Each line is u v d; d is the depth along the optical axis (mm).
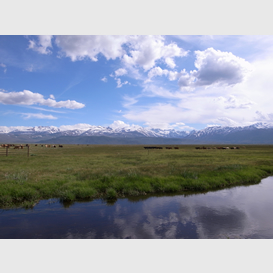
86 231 9062
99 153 59875
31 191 13961
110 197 14664
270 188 18266
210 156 47500
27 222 10023
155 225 9875
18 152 55438
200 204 13469
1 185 14641
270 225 10031
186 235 8844
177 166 27453
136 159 38250
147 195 15594
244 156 47531
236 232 9219
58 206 12648
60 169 23375
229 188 18203
